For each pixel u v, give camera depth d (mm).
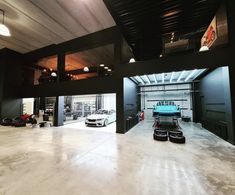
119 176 2180
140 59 6547
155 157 2967
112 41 6117
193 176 2164
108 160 2822
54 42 7652
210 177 2133
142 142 4203
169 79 8367
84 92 6742
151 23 4574
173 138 4145
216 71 5070
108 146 3801
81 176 2176
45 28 6230
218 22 4195
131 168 2457
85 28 6250
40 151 3373
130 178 2119
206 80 6270
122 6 3707
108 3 3568
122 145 3895
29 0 4496
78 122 9375
